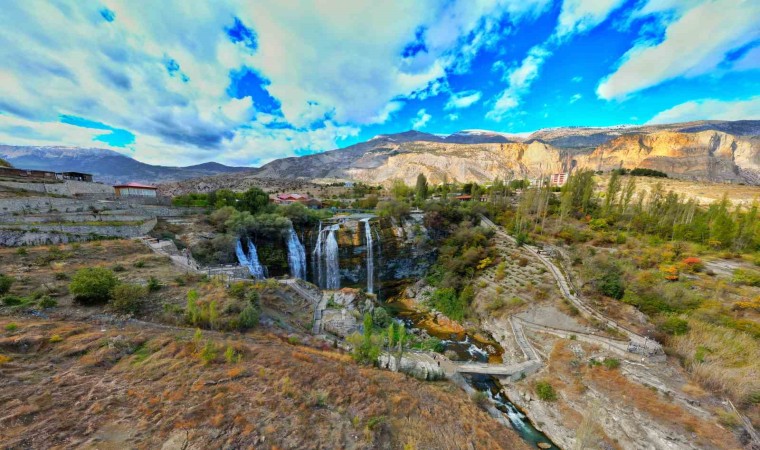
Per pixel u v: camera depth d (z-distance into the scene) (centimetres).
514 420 2448
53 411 1175
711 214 5878
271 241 5209
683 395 2184
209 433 1229
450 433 1789
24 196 4175
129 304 2197
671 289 3247
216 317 2327
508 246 5203
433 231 6194
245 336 2303
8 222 3114
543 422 2389
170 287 2642
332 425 1482
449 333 4081
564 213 6003
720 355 2448
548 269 4275
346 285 5650
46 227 3145
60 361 1497
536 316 3666
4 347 1465
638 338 2864
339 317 3412
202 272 3200
